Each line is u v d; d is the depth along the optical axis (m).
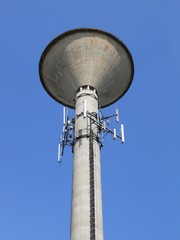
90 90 30.39
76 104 29.72
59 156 28.06
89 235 22.73
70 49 31.12
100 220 23.69
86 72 30.91
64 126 29.23
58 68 31.36
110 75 31.44
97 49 31.22
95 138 27.47
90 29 31.20
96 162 26.19
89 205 23.92
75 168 25.94
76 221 23.44
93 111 28.83
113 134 28.42
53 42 31.31
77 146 26.98
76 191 24.70
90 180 24.95
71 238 23.06
